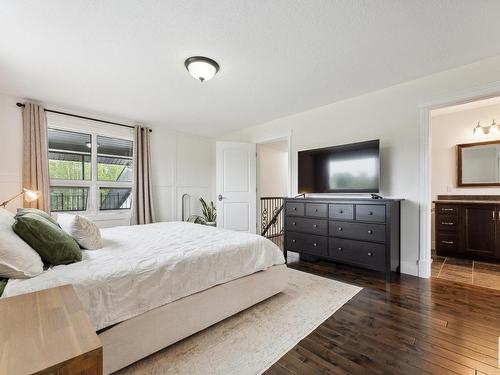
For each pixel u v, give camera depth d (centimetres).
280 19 177
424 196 272
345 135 338
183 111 381
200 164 539
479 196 387
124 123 417
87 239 176
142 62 236
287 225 353
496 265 324
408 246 284
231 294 185
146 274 142
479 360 139
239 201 464
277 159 615
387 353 146
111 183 407
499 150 373
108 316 125
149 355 145
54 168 354
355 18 176
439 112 410
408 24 182
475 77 239
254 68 249
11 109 312
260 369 134
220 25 184
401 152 289
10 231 138
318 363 139
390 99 297
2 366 53
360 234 278
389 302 212
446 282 259
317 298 221
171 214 485
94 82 278
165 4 162
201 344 156
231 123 452
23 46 208
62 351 59
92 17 174
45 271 133
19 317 75
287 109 375
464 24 182
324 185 347
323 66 246
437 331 169
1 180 304
